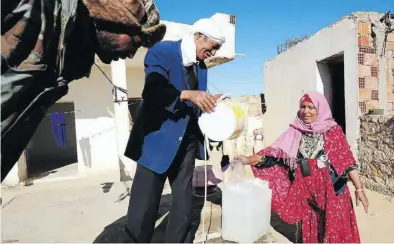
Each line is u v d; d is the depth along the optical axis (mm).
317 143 2633
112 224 3580
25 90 1402
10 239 3318
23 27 1330
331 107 8188
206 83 2377
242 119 2318
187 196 2320
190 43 2107
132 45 1777
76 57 1625
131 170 7250
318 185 2605
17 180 8062
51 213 4258
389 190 5199
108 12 1599
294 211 2736
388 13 6281
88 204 4617
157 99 2014
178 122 2168
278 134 10648
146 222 2186
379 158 5551
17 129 1473
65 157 13117
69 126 13047
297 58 9023
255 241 2725
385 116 5438
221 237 2844
